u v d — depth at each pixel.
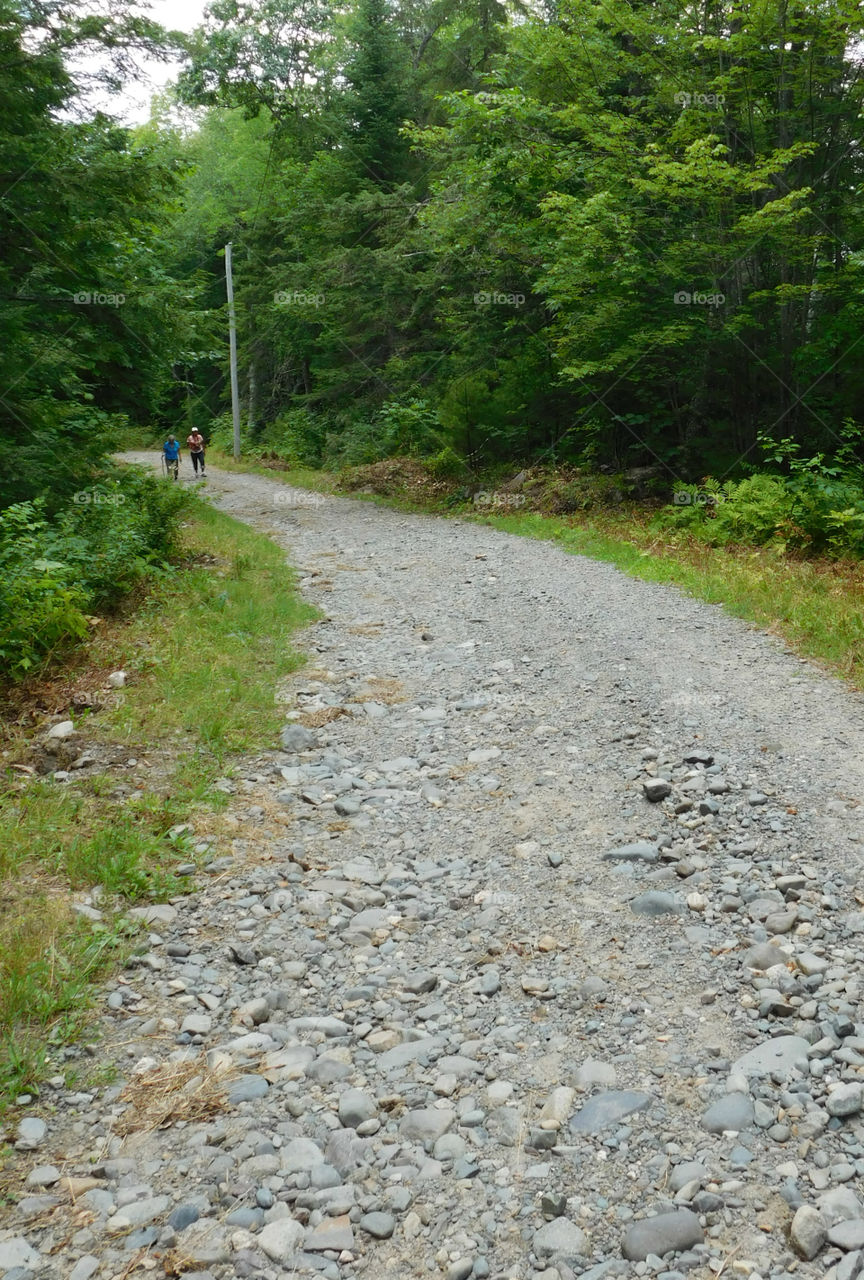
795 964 4.26
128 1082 3.68
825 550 12.64
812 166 17.05
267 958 4.54
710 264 16.59
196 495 18.97
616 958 4.41
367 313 29.95
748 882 4.94
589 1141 3.30
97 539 11.91
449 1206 3.07
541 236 19.17
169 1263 2.85
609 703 7.66
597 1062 3.69
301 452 34.41
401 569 14.14
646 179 16.88
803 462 14.79
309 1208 3.07
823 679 7.95
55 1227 3.00
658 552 13.80
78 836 5.48
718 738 6.73
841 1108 3.33
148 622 9.96
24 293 14.23
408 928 4.79
